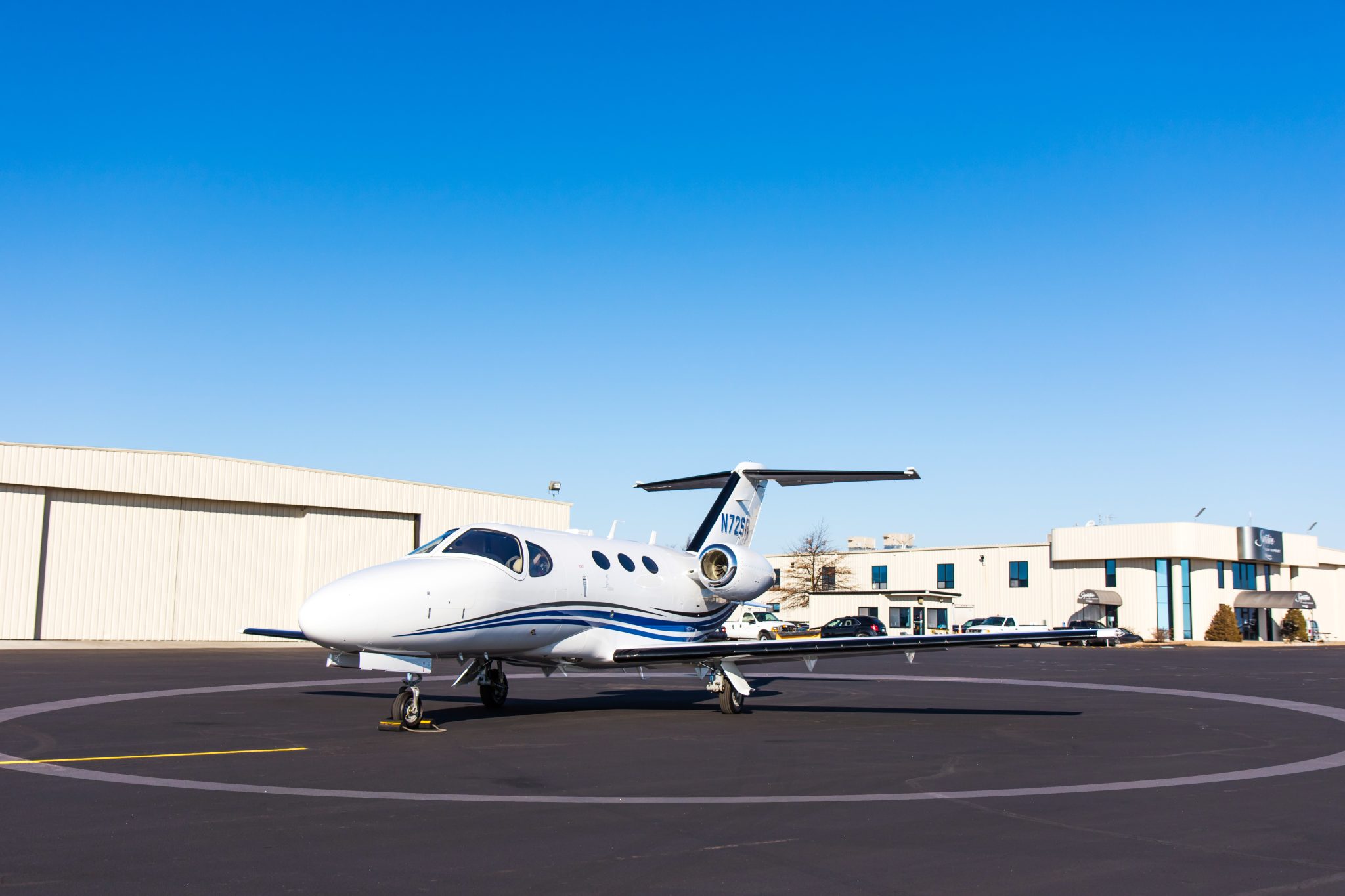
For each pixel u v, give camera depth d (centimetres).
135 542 3644
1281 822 789
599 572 1639
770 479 2012
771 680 2530
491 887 596
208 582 3794
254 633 1625
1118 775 1014
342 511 4109
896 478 1903
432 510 4356
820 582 8150
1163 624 6494
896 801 864
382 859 654
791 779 973
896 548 8325
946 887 605
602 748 1178
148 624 3653
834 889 599
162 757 1058
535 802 843
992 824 775
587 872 630
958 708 1744
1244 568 6988
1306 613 7450
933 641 1488
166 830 726
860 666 3256
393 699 1753
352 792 881
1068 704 1822
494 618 1429
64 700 1628
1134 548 6544
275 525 3966
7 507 3397
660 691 2073
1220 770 1049
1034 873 637
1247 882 621
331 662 1378
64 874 610
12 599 3381
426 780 946
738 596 1909
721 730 1380
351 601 1273
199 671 2358
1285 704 1834
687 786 930
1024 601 7081
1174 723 1505
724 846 696
